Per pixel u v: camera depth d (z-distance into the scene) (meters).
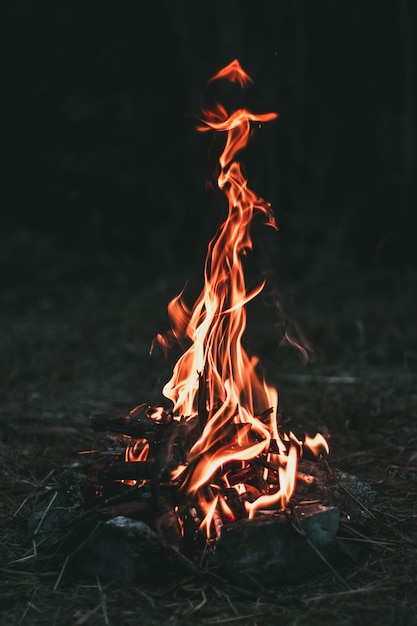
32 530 4.58
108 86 13.01
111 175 12.96
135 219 13.25
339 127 12.25
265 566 4.10
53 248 12.59
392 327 9.02
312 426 6.48
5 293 11.42
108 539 4.15
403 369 8.08
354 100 12.19
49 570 4.31
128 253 12.88
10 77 13.51
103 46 12.95
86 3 12.98
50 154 13.12
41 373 8.05
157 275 11.95
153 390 7.57
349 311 9.68
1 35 13.38
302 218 12.00
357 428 6.50
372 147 12.22
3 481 5.52
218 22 12.20
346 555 4.34
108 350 8.82
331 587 4.13
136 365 8.36
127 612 3.92
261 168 12.16
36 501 4.77
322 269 11.01
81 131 13.09
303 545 4.18
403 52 11.59
